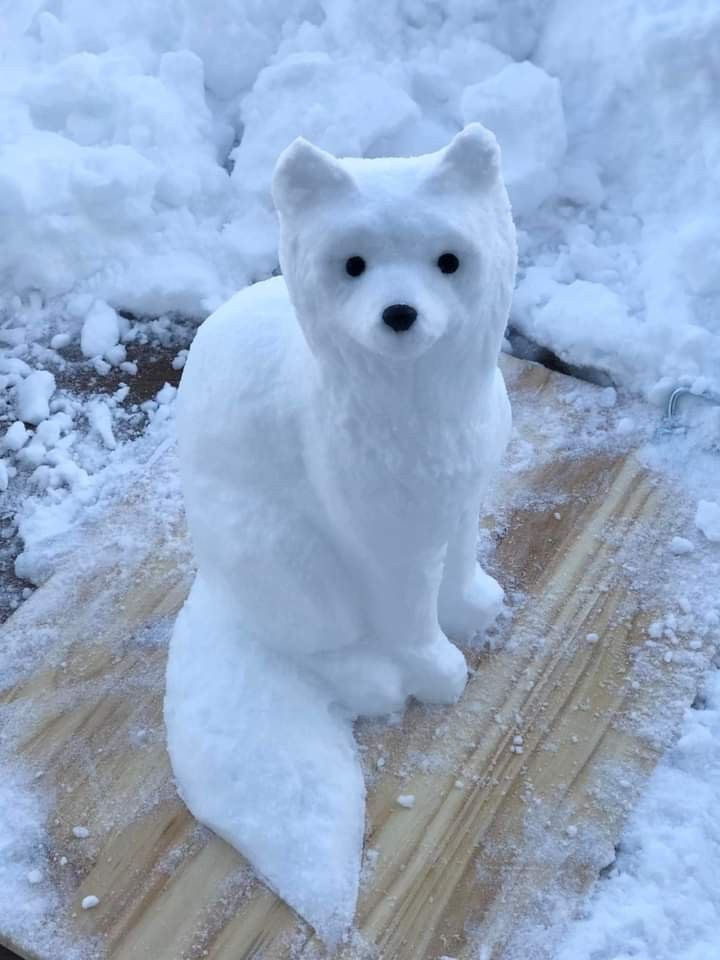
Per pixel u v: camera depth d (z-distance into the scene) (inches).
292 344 46.3
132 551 63.4
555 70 80.4
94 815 54.1
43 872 52.7
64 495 67.3
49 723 57.3
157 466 67.2
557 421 67.2
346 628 51.9
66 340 74.2
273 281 50.6
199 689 54.0
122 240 76.3
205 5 81.8
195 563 62.5
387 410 41.3
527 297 71.4
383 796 53.7
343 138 77.2
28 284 76.1
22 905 51.7
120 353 73.4
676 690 56.2
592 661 57.4
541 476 64.7
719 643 57.8
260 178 77.5
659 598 59.5
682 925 49.9
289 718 53.1
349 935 50.0
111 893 51.8
